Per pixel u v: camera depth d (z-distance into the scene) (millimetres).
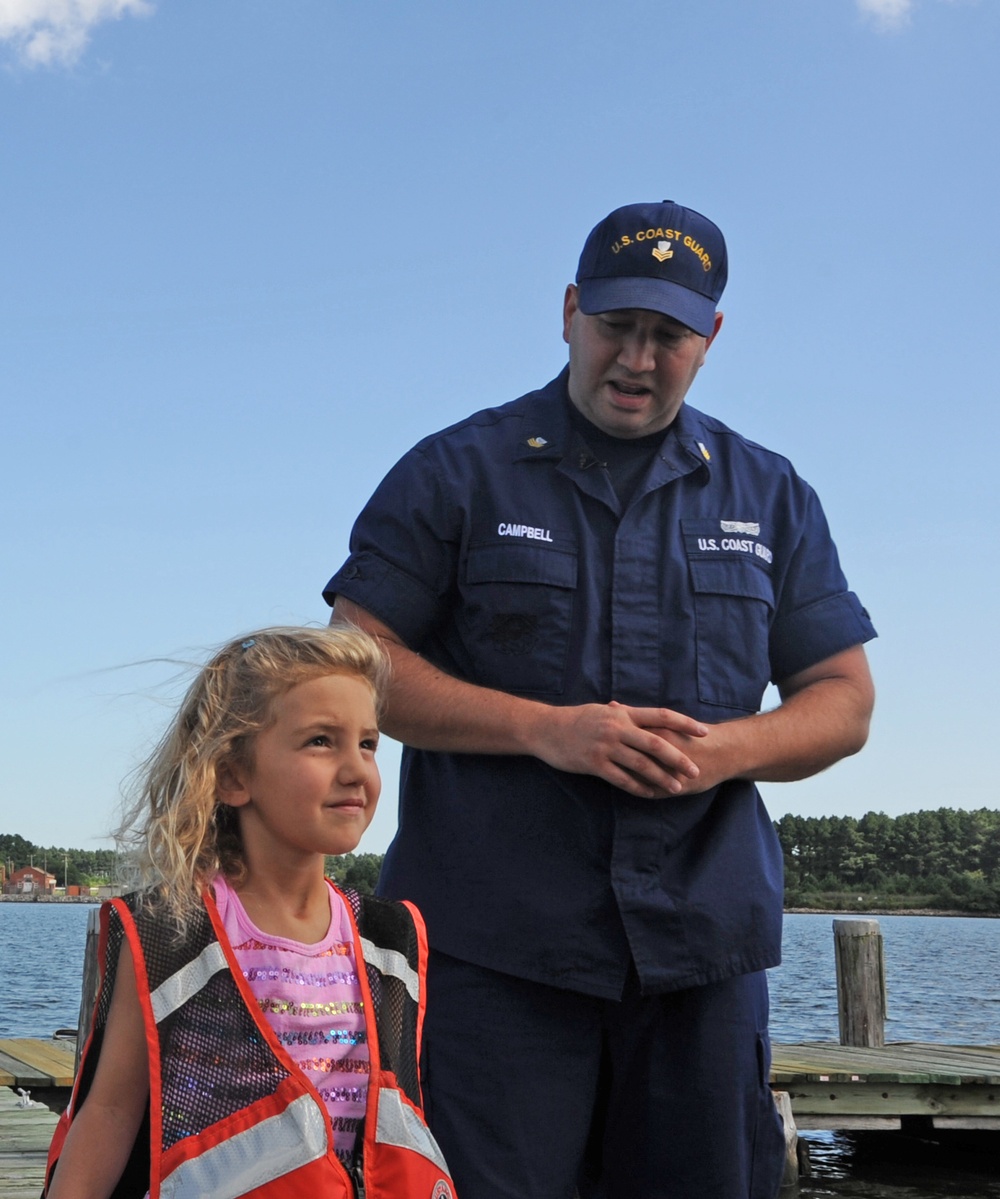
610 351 2900
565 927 2734
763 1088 2887
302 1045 1893
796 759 2881
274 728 1998
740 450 3166
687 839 2809
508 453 2988
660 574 2934
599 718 2662
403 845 2930
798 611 3121
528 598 2879
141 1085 1850
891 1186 7570
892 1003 23391
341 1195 1797
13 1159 5297
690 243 2934
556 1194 2713
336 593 2947
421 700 2795
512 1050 2721
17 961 36031
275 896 1993
